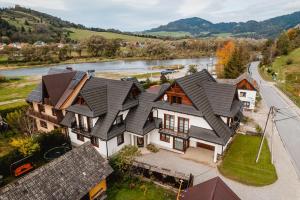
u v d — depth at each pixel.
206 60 166.75
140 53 183.50
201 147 33.78
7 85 84.50
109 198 24.45
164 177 26.98
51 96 36.44
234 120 35.91
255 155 31.78
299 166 29.62
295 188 25.34
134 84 34.00
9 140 37.69
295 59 117.31
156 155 32.41
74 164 22.45
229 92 31.34
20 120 39.16
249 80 52.12
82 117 32.97
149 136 34.88
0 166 27.61
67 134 36.94
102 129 30.84
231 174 27.75
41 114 39.97
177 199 23.17
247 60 123.94
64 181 20.97
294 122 45.12
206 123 29.72
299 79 82.31
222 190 18.98
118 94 33.09
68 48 176.75
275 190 25.05
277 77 90.19
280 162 30.42
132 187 25.94
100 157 24.62
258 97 60.75
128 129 32.53
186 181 25.91
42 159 31.66
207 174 28.00
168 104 32.22
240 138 36.81
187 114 30.19
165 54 180.00
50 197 19.50
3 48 164.62
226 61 90.94
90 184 22.20
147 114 32.72
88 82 37.72
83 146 24.14
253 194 24.52
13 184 18.48
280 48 145.00
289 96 63.19
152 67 132.00
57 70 45.22
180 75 101.75
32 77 101.88
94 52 181.88
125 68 132.12
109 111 32.12
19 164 29.16
